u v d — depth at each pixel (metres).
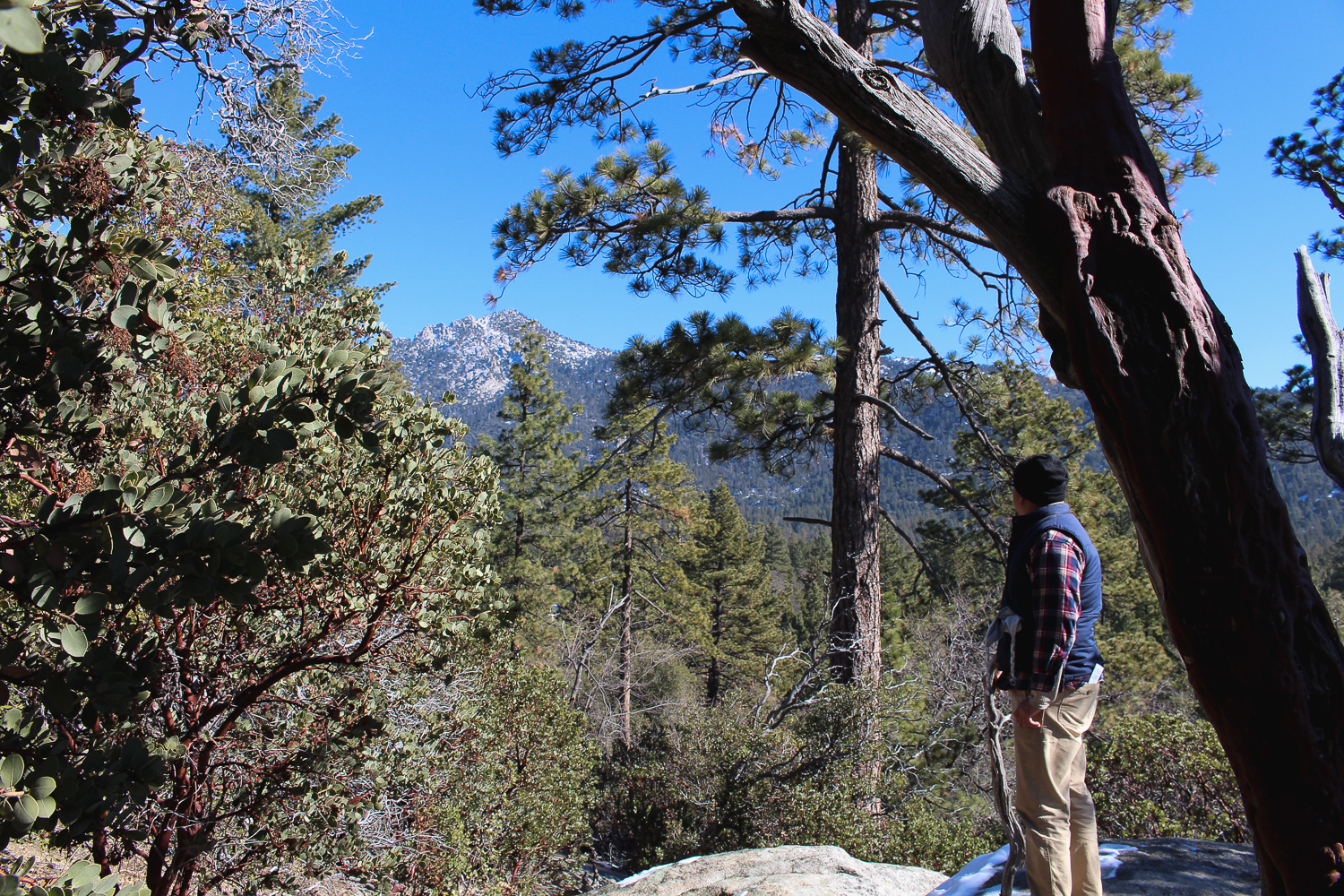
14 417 2.27
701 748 10.22
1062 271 2.11
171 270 2.31
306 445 3.88
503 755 8.28
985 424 12.99
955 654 11.86
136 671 2.17
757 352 9.40
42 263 2.14
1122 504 19.78
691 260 9.63
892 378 12.64
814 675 10.29
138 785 2.13
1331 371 2.43
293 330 4.63
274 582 3.78
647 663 25.36
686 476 25.48
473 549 4.43
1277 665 1.86
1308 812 1.84
